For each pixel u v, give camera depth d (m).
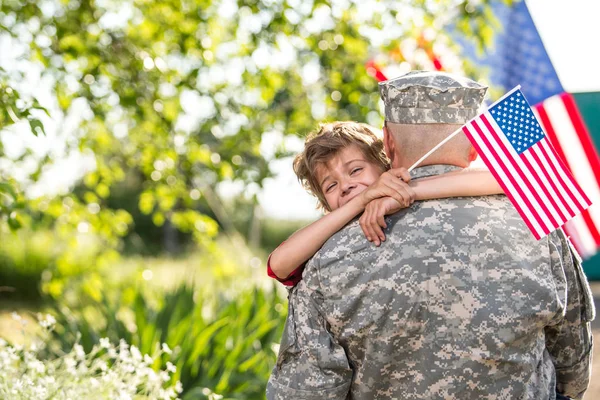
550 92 7.79
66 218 8.97
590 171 7.02
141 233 34.00
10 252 18.16
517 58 7.95
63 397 4.31
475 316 2.71
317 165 3.25
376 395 2.82
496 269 2.73
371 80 9.19
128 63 8.79
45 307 16.42
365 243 2.77
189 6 8.96
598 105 15.71
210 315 8.68
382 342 2.74
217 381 6.70
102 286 8.73
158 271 22.47
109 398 4.45
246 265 11.55
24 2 8.08
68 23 8.39
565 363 3.11
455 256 2.72
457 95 2.88
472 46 8.20
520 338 2.73
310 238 2.88
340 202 3.22
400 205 2.77
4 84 5.42
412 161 2.93
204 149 9.45
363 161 3.22
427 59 8.45
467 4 8.12
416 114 2.88
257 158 9.66
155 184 9.66
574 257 2.99
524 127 2.92
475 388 2.73
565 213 2.86
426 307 2.71
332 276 2.77
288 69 9.53
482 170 2.86
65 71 8.34
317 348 2.79
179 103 9.20
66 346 6.86
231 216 35.38
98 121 8.95
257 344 7.61
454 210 2.79
